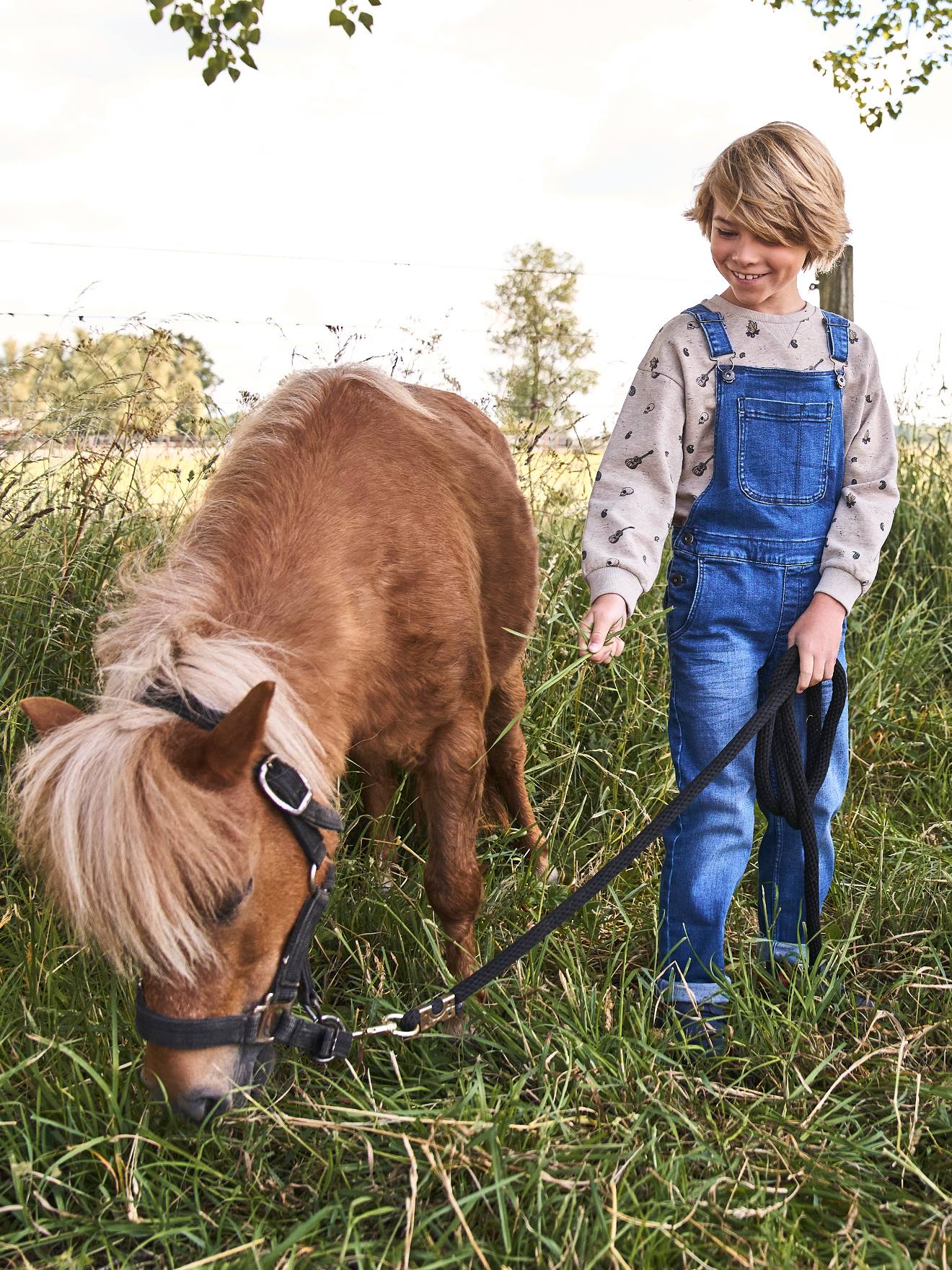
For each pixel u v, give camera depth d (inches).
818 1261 60.6
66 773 59.3
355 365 100.3
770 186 78.4
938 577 169.3
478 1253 59.5
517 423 163.2
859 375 86.0
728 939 99.7
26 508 124.2
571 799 127.3
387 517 86.1
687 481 86.8
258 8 83.8
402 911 98.7
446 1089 77.8
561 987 88.1
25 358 136.0
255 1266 59.1
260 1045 67.2
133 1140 69.7
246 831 61.1
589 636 82.9
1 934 91.0
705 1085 75.2
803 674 81.5
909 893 102.9
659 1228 61.3
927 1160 71.7
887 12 201.5
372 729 87.9
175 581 75.2
